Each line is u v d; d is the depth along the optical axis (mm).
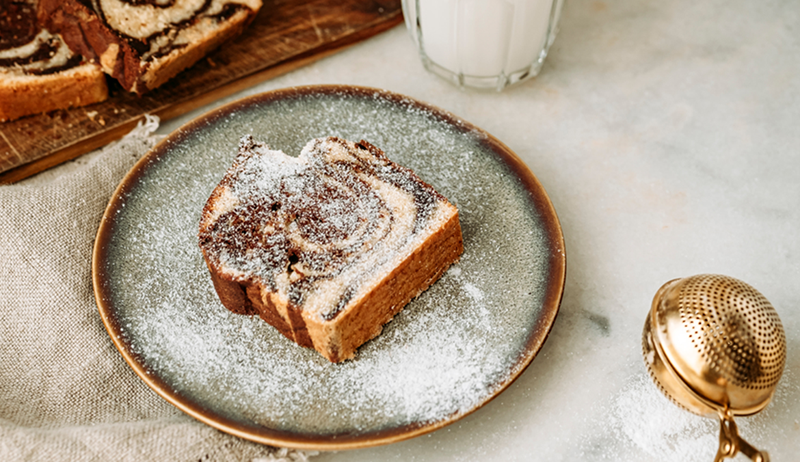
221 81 591
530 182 527
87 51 568
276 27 625
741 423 481
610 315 513
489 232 519
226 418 457
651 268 529
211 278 505
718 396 453
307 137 556
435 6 565
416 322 493
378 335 491
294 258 485
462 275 508
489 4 552
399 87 606
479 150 544
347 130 558
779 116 596
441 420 456
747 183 564
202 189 533
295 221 494
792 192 561
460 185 536
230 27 597
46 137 561
